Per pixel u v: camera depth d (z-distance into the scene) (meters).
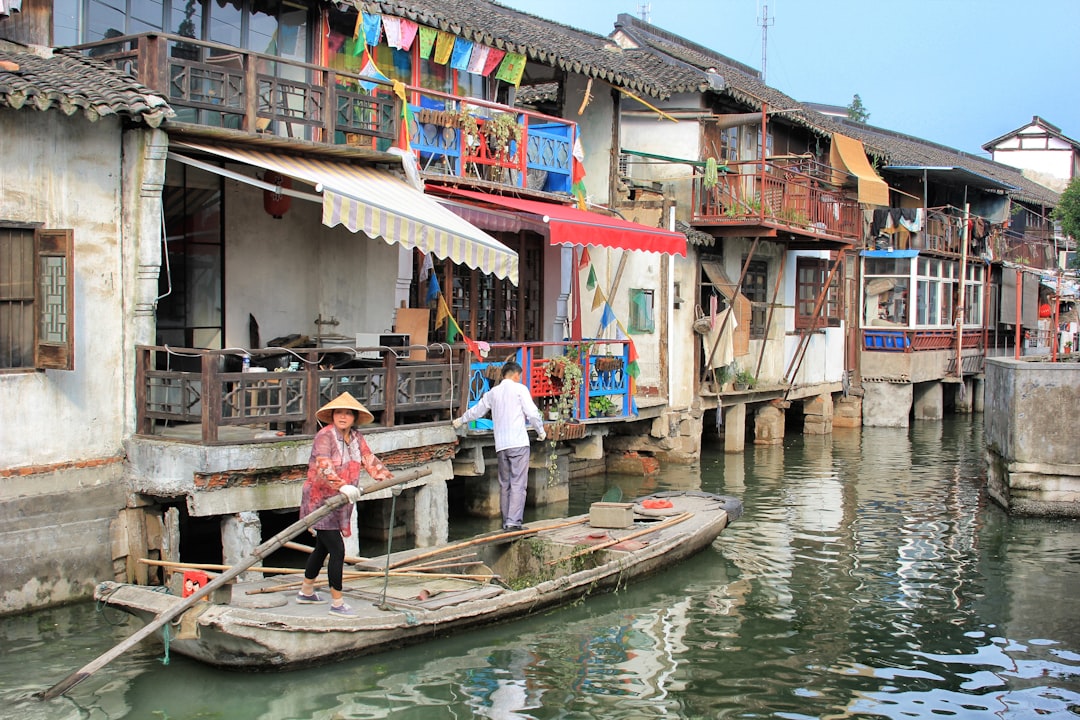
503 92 16.03
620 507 11.64
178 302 11.73
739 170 20.88
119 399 9.80
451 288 14.52
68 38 10.62
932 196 31.36
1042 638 9.76
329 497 8.20
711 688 8.36
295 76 12.47
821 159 25.30
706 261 19.17
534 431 13.54
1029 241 35.09
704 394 18.70
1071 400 14.55
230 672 8.07
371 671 8.32
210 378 9.30
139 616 8.01
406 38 13.30
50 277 9.09
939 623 10.14
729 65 27.09
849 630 9.88
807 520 14.48
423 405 11.48
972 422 27.31
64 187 9.37
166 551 9.69
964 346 29.12
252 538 9.67
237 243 12.30
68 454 9.42
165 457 9.52
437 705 7.81
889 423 25.62
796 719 7.84
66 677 7.82
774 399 21.62
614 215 17.25
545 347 16.45
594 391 14.84
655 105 19.19
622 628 9.70
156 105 9.41
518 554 11.16
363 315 12.88
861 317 26.25
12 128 9.00
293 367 10.81
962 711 8.08
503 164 14.07
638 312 17.70
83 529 9.48
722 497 13.41
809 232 20.27
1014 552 12.85
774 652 9.23
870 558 12.48
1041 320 35.12
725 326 18.78
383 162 12.17
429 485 11.62
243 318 12.39
